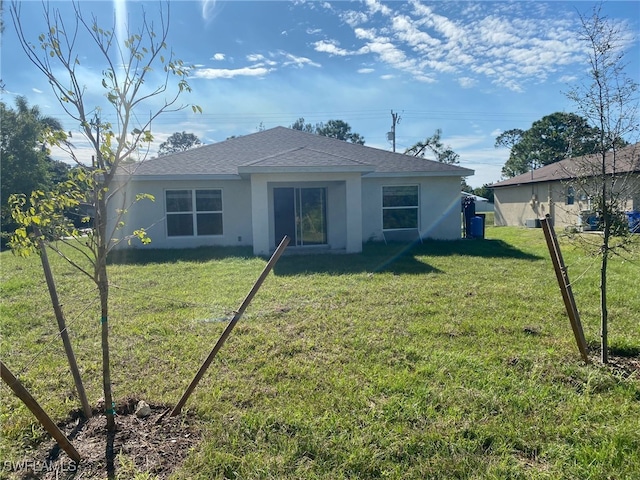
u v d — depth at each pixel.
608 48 3.98
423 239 15.33
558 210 21.78
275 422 3.08
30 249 2.60
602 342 4.12
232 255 11.95
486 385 3.65
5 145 23.62
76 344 4.84
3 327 5.45
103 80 2.64
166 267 10.03
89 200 2.75
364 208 14.88
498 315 5.77
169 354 4.51
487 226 27.25
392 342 4.75
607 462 2.58
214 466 2.58
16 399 3.47
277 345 4.71
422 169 14.90
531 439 2.85
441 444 2.81
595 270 8.95
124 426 3.04
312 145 16.72
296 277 8.60
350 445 2.79
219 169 13.88
